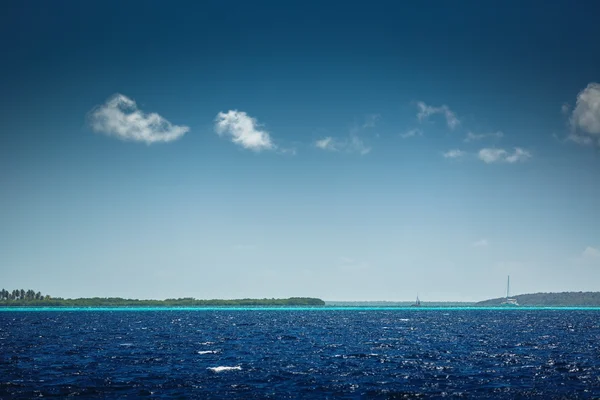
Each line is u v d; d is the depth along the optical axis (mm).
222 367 76125
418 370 74125
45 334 135875
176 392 59656
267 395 58375
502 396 58281
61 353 92250
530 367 76812
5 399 56562
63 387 61938
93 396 57844
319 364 79500
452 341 117250
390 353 93250
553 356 89125
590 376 69625
